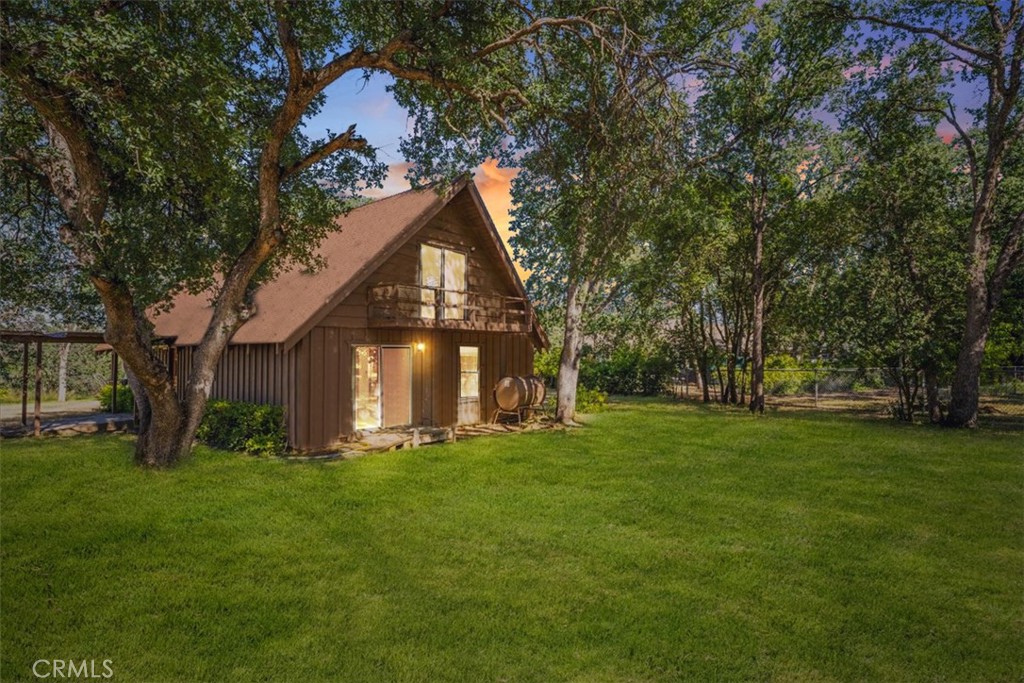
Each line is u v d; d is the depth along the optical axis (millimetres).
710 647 4719
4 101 9391
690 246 23641
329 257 16281
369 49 11328
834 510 8875
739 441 15781
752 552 6969
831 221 23688
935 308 21375
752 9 18688
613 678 4277
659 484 10492
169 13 8883
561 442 15570
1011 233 19422
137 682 4148
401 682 4176
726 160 25047
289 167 11312
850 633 5012
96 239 9367
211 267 11969
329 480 10453
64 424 16969
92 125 9602
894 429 18438
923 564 6652
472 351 19812
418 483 10391
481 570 6309
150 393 10758
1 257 12516
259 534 7410
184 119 8930
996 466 12344
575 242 15055
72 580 5875
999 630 5105
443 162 12461
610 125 12133
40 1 7715
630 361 34625
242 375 15484
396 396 17188
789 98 23344
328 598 5547
